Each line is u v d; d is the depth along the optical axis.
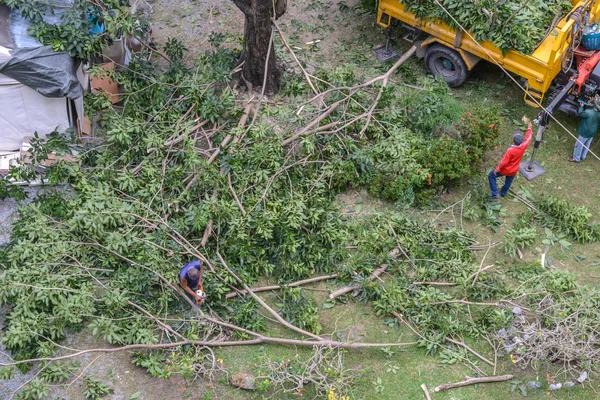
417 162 10.22
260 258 8.98
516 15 10.41
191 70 11.56
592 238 9.73
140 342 7.99
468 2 10.59
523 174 10.72
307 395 7.89
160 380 8.02
